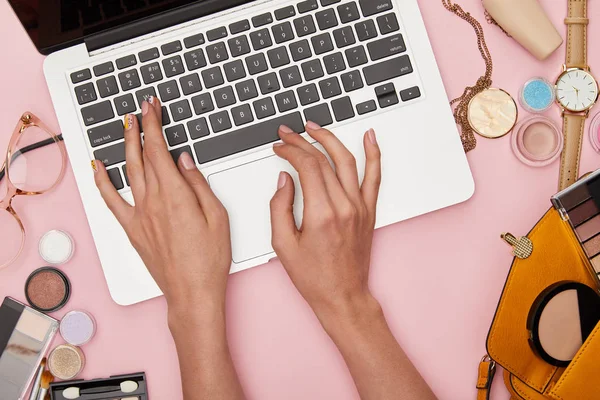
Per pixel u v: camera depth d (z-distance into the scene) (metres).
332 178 0.65
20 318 0.74
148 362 0.75
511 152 0.76
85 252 0.75
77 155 0.69
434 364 0.76
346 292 0.66
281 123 0.69
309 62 0.70
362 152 0.71
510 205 0.77
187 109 0.69
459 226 0.76
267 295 0.75
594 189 0.68
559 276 0.70
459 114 0.76
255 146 0.70
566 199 0.68
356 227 0.66
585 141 0.78
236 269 0.70
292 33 0.70
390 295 0.76
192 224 0.67
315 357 0.76
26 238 0.75
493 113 0.76
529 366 0.70
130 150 0.68
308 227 0.65
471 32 0.77
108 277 0.70
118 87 0.69
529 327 0.69
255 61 0.69
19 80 0.75
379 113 0.71
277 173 0.70
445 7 0.77
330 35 0.70
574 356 0.64
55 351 0.74
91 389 0.74
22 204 0.75
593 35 0.77
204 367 0.66
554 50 0.74
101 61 0.69
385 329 0.68
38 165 0.75
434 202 0.72
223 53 0.69
